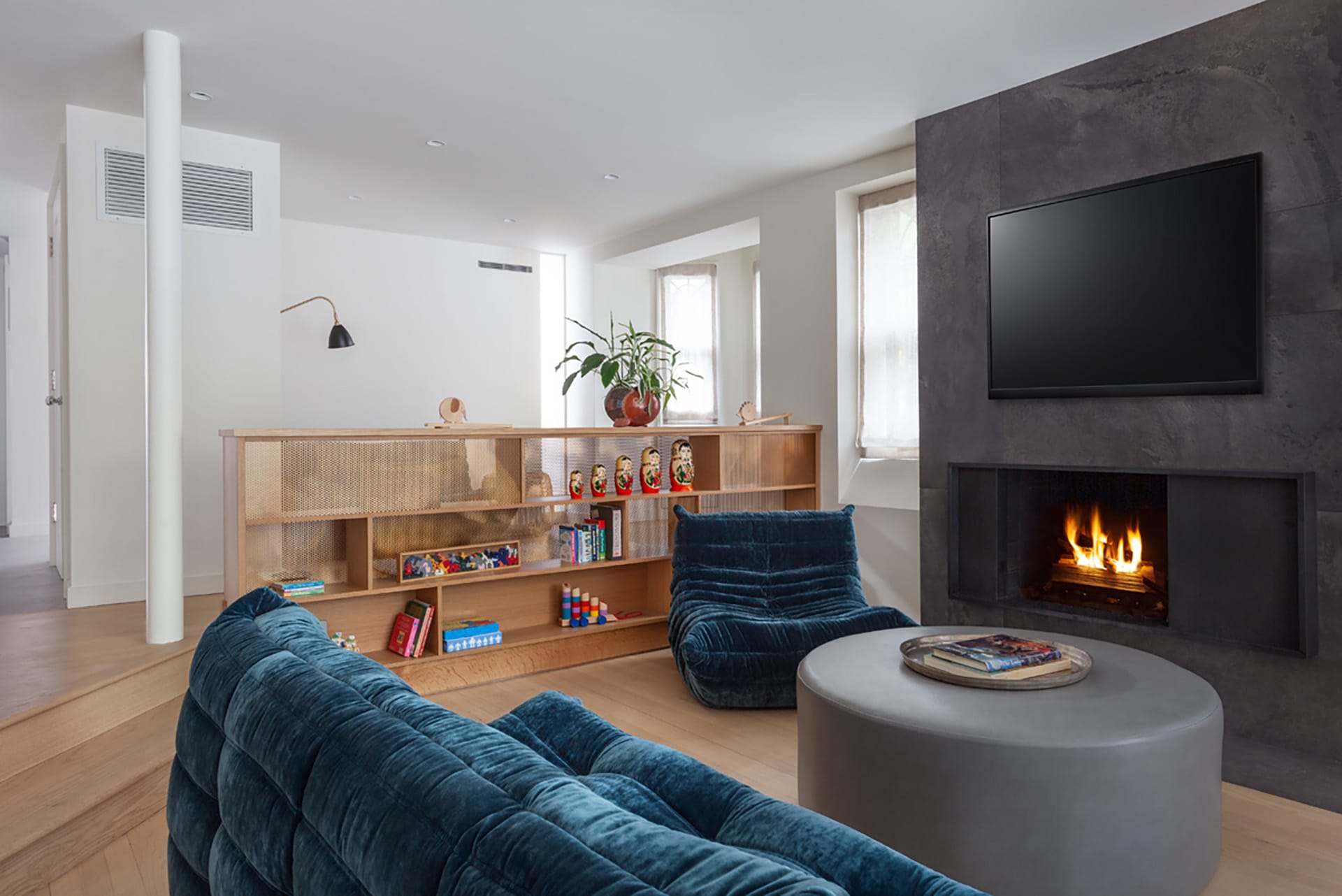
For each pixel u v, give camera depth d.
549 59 3.65
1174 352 3.43
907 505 4.84
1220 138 3.33
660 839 0.75
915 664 2.50
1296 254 3.12
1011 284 4.00
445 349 7.02
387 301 6.75
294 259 6.36
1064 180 3.82
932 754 2.05
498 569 4.11
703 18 3.32
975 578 4.19
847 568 4.10
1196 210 3.37
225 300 4.47
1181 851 2.07
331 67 3.71
